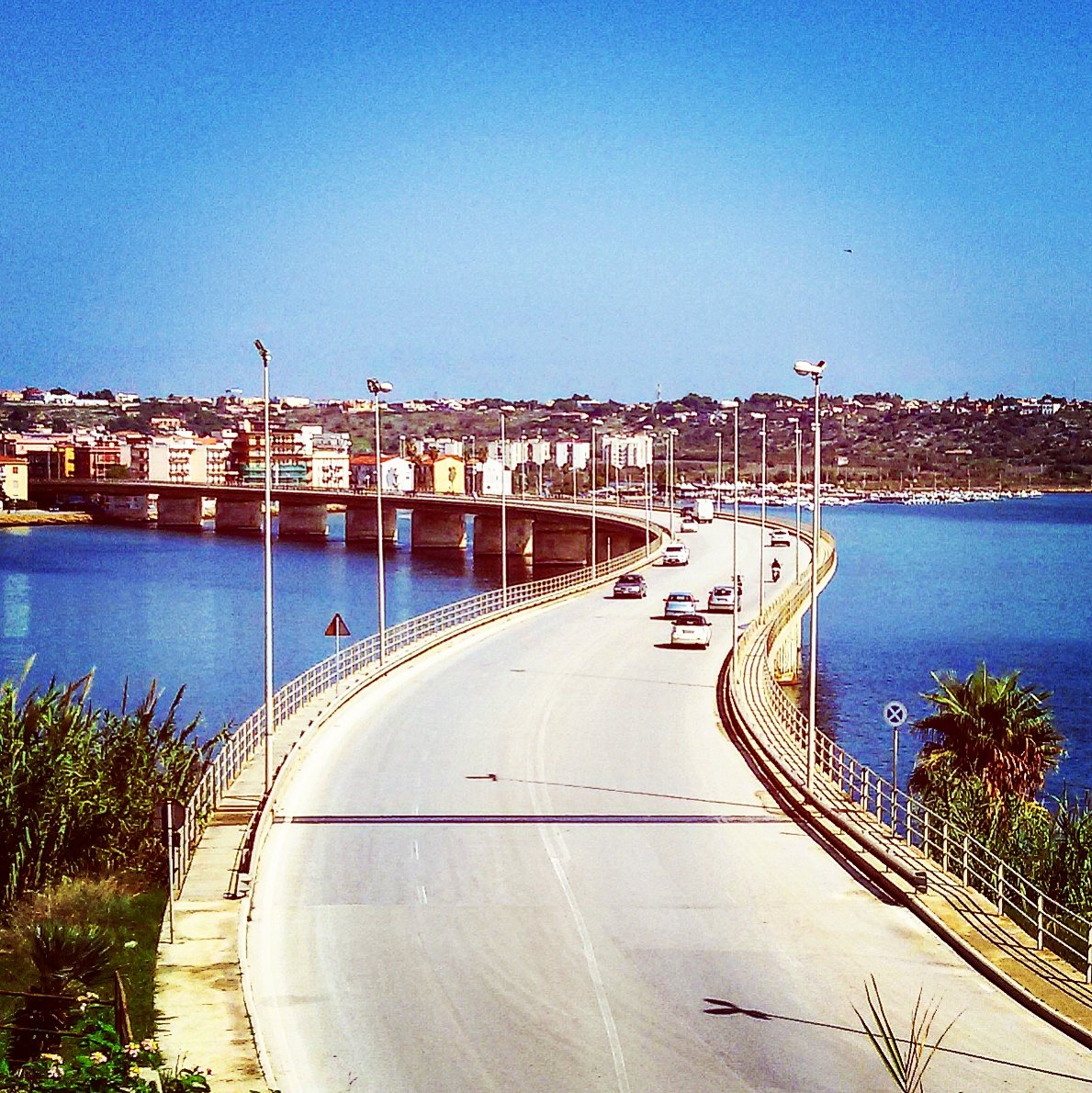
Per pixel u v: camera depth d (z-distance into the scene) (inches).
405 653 2226.9
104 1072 607.8
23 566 6939.0
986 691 1561.3
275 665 3612.2
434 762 1450.5
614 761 1459.2
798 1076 694.5
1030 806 1483.8
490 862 1087.0
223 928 914.1
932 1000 804.0
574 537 7091.5
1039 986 813.9
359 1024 766.5
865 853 1096.2
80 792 1092.5
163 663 3676.2
